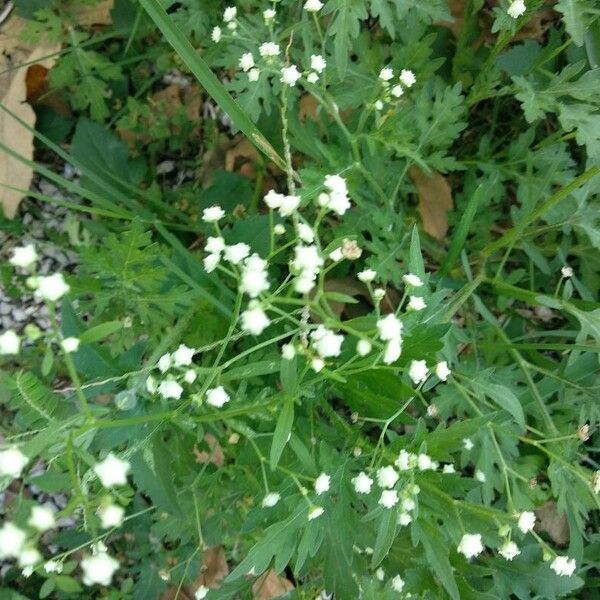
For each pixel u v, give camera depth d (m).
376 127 0.20
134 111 0.25
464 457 0.20
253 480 0.17
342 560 0.16
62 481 0.13
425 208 0.25
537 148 0.24
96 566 0.11
